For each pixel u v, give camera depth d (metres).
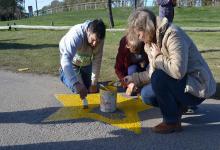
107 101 4.75
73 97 5.43
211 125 4.39
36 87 6.02
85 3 56.66
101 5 52.97
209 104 5.07
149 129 4.30
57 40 12.16
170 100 4.04
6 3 56.62
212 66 7.26
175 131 4.20
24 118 4.68
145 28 3.80
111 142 3.99
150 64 4.28
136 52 4.75
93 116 4.70
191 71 3.94
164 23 3.80
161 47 3.89
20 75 6.84
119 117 4.66
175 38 3.77
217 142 3.96
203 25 18.05
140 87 4.69
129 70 4.98
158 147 3.86
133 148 3.85
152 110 4.86
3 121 4.59
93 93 5.39
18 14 58.59
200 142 3.96
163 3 7.28
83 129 4.32
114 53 9.02
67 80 4.86
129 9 35.19
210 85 3.95
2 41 12.25
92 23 4.41
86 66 5.14
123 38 5.00
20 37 13.69
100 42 4.83
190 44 3.93
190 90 3.91
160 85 3.96
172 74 3.81
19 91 5.82
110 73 6.70
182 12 30.56
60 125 4.45
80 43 4.49
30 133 4.24
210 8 33.12
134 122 4.50
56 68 7.29
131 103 5.11
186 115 4.70
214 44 10.73
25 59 8.27
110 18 17.75
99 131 4.27
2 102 5.30
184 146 3.88
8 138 4.12
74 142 4.00
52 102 5.25
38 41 11.95
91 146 3.91
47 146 3.92
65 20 29.00
